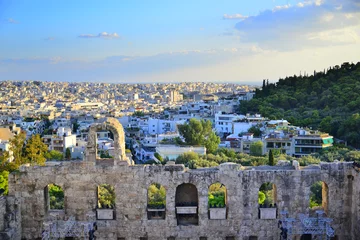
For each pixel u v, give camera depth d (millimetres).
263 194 67125
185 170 45312
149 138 183750
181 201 47500
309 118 185375
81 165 45188
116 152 45250
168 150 138250
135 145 184625
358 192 43594
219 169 45156
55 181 45344
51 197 67812
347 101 197250
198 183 45031
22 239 45594
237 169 45062
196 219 46562
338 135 164000
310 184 45344
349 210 45594
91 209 45500
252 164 113062
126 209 45375
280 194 45344
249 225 45344
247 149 157750
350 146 153000
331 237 45375
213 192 68688
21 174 45188
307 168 46219
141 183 45156
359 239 43250
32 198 45344
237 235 45344
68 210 45594
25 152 101500
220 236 45375
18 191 45281
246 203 45281
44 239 42438
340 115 181375
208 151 143875
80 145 186750
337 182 45469
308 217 45156
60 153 158125
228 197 45219
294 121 187375
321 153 134375
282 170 45281
